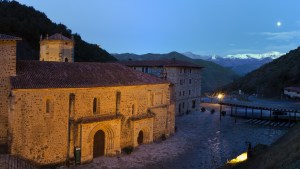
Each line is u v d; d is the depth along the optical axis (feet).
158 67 233.55
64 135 108.88
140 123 138.82
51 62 121.08
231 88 476.13
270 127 198.70
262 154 111.24
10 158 92.58
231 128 192.24
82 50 392.27
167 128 161.07
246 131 184.44
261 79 430.20
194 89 266.77
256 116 232.94
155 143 146.61
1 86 99.45
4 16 359.05
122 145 131.54
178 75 234.38
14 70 101.45
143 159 121.39
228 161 120.78
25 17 382.83
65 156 109.60
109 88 124.06
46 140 103.81
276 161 87.35
